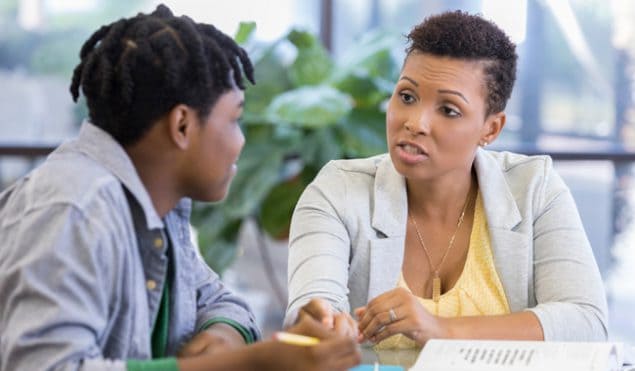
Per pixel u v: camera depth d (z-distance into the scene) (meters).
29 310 1.42
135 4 4.70
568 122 4.87
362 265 2.12
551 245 2.11
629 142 4.89
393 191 2.12
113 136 1.57
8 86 4.73
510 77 2.02
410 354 1.89
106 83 1.53
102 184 1.50
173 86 1.52
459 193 2.12
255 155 4.12
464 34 1.95
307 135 4.17
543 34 4.79
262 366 1.43
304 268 2.02
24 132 4.76
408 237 2.14
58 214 1.46
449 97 1.93
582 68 4.83
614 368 1.71
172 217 1.74
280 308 5.15
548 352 1.69
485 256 2.11
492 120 2.04
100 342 1.52
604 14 4.80
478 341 1.76
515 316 1.94
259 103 4.25
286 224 4.28
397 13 4.91
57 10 4.70
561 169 4.88
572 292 2.04
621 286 4.91
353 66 4.27
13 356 1.41
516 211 2.11
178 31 1.55
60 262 1.43
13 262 1.45
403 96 1.98
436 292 2.11
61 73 4.74
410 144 1.96
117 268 1.50
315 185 2.17
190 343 1.73
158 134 1.55
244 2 4.73
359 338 1.82
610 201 4.90
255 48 4.30
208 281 1.93
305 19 4.87
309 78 4.28
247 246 5.36
